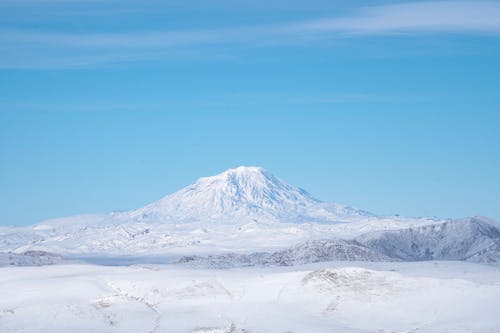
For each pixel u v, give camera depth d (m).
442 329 195.25
